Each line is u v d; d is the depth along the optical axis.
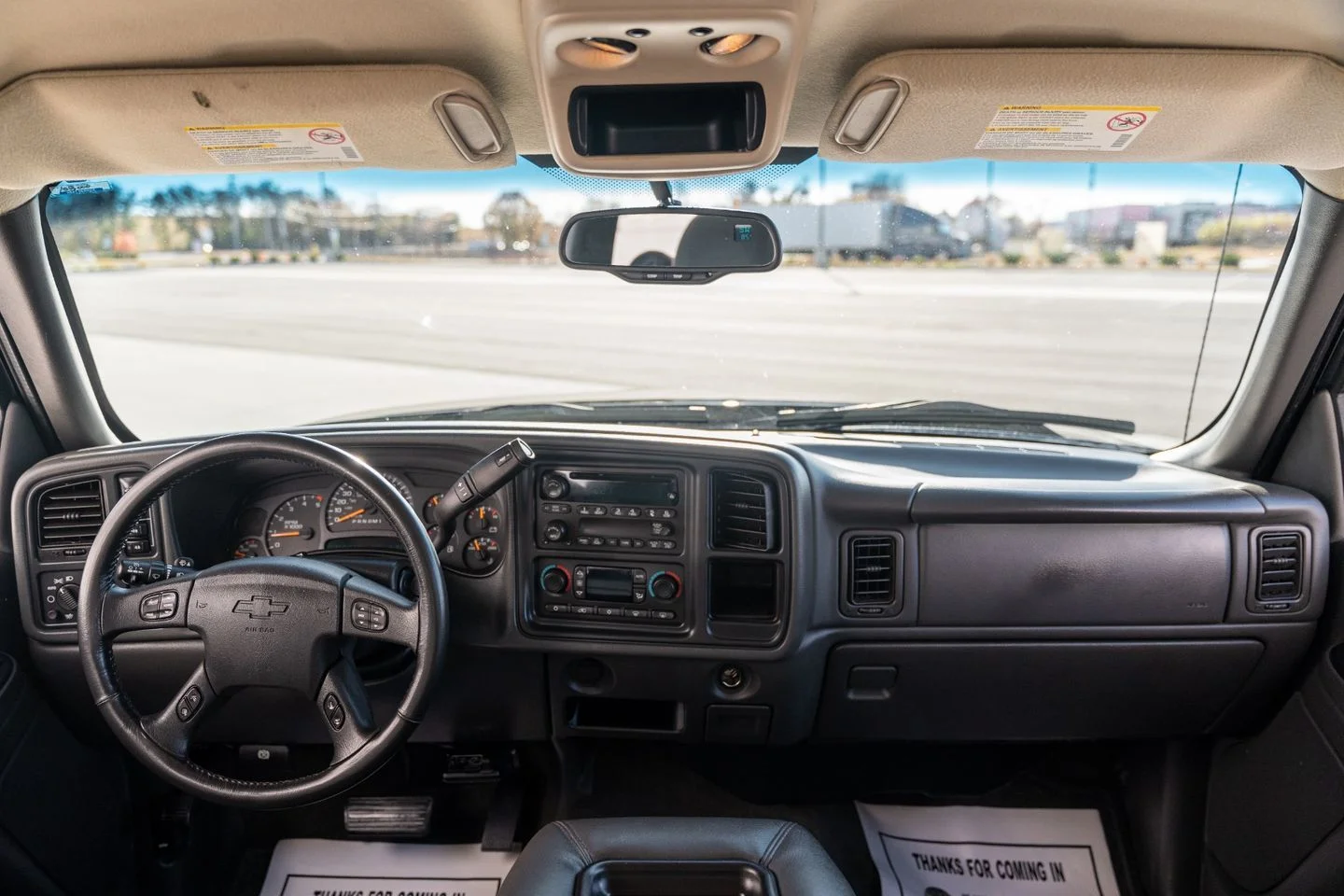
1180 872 2.47
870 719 2.35
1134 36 1.58
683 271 2.09
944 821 2.62
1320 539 2.19
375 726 1.79
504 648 2.19
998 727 2.37
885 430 2.49
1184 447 2.52
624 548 2.13
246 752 2.52
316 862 2.51
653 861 1.71
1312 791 2.10
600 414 2.46
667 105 1.64
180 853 2.51
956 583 2.20
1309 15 1.46
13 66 1.65
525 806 2.60
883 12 1.51
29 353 2.31
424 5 1.50
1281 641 2.23
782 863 1.70
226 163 1.99
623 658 2.19
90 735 2.33
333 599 1.73
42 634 2.19
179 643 2.20
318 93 1.70
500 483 1.90
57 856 2.17
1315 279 2.15
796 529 2.08
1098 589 2.20
